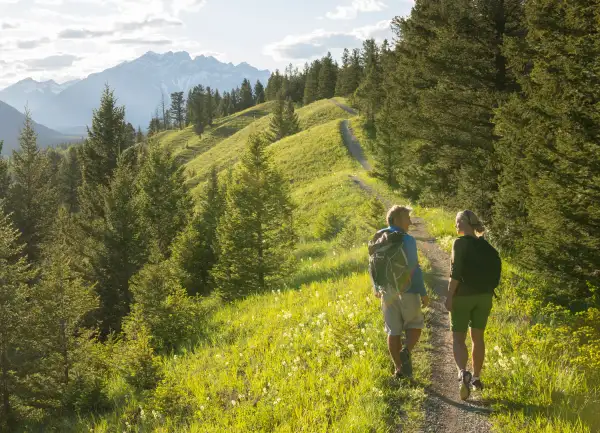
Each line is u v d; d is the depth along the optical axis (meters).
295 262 18.25
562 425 4.49
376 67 72.62
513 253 13.02
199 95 190.12
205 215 32.56
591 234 9.71
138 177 37.28
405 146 37.53
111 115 44.31
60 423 9.03
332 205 39.38
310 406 5.66
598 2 10.66
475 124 21.48
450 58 20.42
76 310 11.92
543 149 10.95
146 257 26.03
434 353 6.68
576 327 6.95
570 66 10.54
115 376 10.56
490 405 5.20
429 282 10.42
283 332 8.67
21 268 14.34
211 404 6.54
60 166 96.31
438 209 24.48
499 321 7.62
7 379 11.30
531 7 12.30
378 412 5.17
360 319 8.23
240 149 115.31
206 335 10.61
